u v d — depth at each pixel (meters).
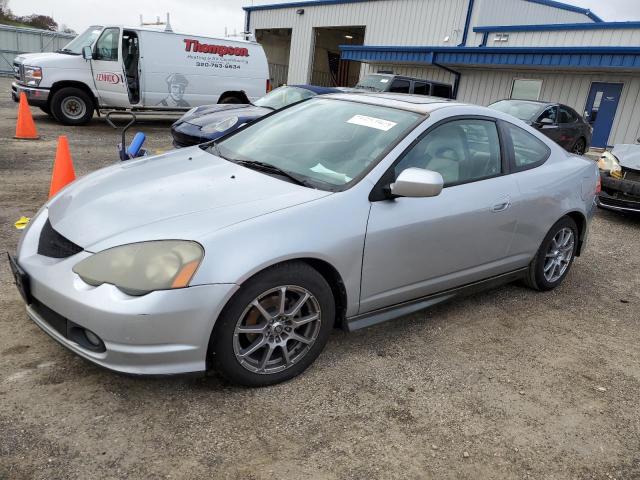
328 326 2.92
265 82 14.25
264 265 2.52
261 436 2.44
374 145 3.24
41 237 2.78
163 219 2.56
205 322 2.43
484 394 2.96
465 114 3.63
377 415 2.68
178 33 12.46
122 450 2.27
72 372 2.76
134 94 12.32
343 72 32.16
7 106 14.77
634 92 16.17
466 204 3.43
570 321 4.05
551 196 4.10
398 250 3.11
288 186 2.96
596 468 2.48
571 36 17.94
